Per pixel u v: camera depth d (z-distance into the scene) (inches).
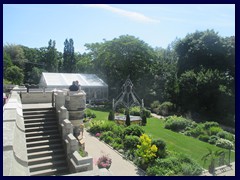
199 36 1712.6
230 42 1542.8
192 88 1455.5
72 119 649.0
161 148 622.5
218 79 1408.7
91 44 2373.3
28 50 2974.9
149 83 1916.8
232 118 1332.4
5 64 2258.9
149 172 546.0
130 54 1943.9
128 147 706.2
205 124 1028.5
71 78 1807.3
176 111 1544.0
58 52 3206.2
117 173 549.6
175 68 1841.8
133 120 1135.6
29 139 543.2
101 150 721.0
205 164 629.9
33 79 2588.6
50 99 805.9
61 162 508.4
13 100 655.1
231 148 807.1
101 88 1871.3
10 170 283.9
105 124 952.3
